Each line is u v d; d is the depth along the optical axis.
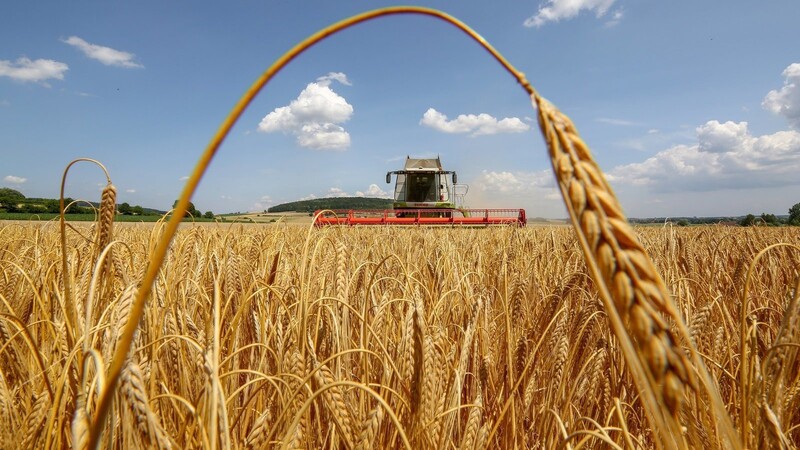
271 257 3.62
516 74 0.68
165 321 2.23
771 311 3.36
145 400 1.09
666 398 0.57
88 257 2.83
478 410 1.97
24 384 2.03
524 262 5.06
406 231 9.93
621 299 0.56
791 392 2.04
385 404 1.31
